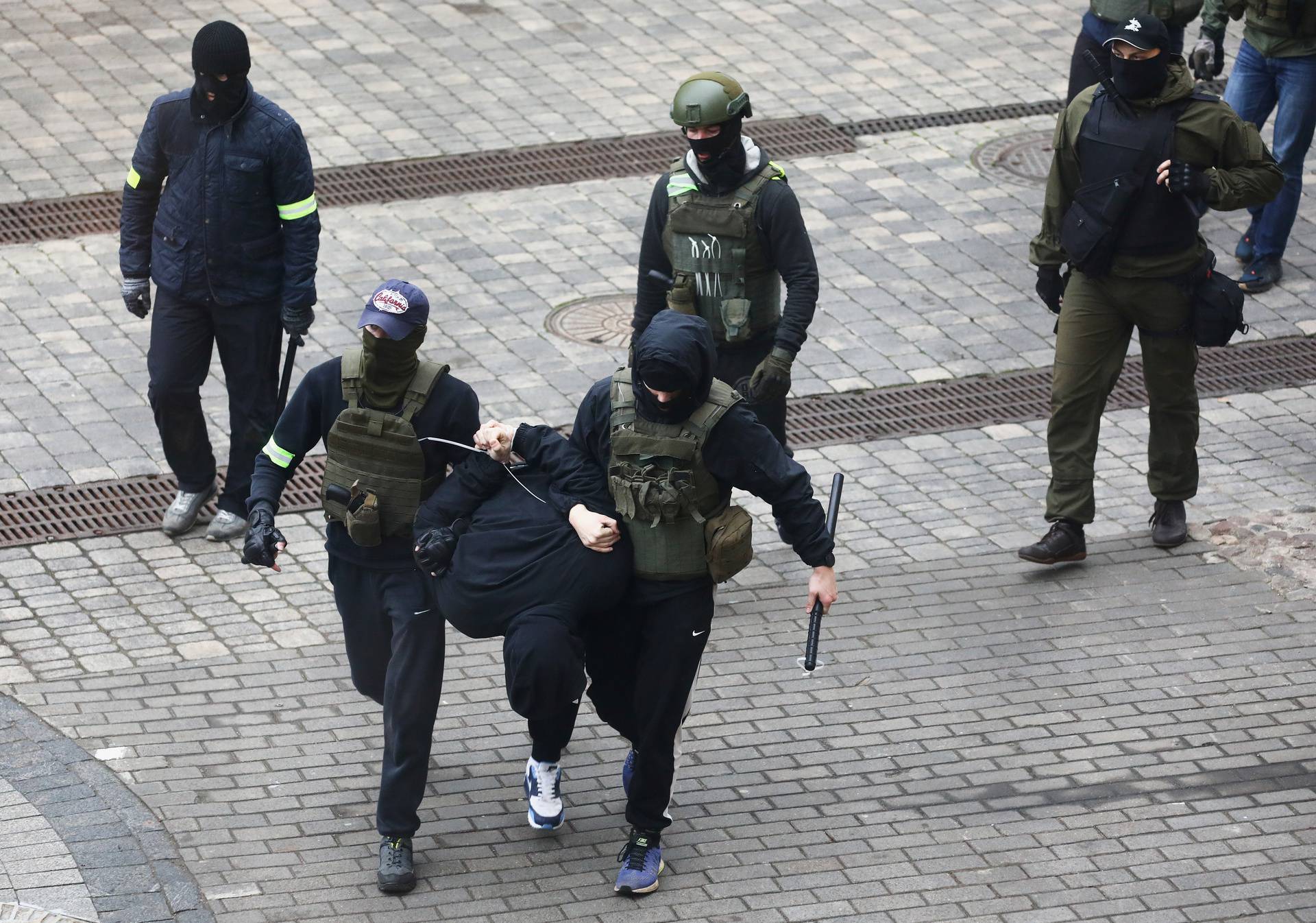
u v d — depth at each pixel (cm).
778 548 3497
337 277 4462
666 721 2442
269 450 2536
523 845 2644
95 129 5159
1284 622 3244
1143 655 3147
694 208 3078
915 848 2641
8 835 2592
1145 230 3216
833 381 4088
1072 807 2739
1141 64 3136
